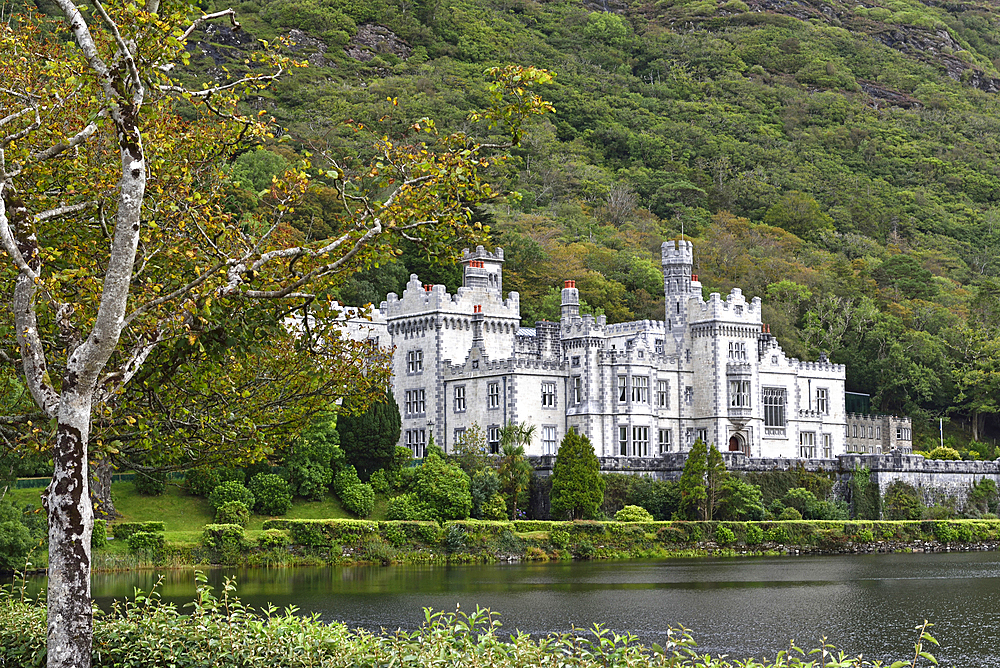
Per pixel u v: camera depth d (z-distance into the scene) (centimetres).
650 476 10662
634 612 6012
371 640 3556
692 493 10169
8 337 3606
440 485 9662
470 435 10450
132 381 3669
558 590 6919
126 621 3562
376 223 3312
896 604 6353
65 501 2908
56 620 2873
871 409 16262
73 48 3712
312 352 3859
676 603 6362
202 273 3300
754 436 12175
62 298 3562
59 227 3675
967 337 17075
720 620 5775
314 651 3409
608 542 9581
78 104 3662
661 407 11894
